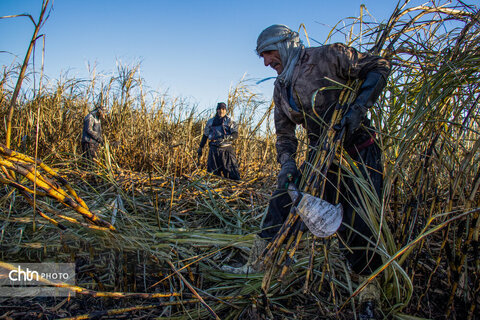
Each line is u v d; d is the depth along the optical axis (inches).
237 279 74.5
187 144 180.4
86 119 189.6
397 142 65.8
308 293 68.4
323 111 66.8
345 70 62.7
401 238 64.9
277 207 69.6
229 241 84.5
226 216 109.0
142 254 67.4
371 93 59.2
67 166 133.0
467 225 56.6
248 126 220.1
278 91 72.3
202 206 113.9
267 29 67.2
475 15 61.2
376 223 59.9
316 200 55.7
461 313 61.5
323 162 59.5
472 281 66.3
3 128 144.7
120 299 64.4
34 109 156.1
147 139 180.4
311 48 66.4
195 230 92.8
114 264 66.7
